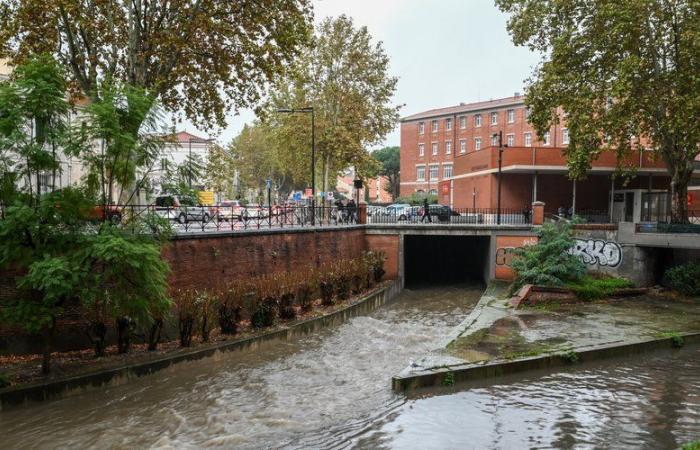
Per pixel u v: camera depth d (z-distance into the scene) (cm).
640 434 914
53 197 1080
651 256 2450
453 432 927
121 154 1201
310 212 2541
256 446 881
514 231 2777
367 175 4144
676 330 1612
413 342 1638
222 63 2044
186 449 868
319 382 1232
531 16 2770
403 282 2908
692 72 2288
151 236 1243
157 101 1256
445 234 2836
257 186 7288
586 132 2500
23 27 1759
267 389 1180
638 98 2405
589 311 1934
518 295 2098
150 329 1352
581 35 2539
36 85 1068
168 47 1905
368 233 2880
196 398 1116
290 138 3984
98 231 1160
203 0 1930
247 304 1755
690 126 2298
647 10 2302
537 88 2758
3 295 1193
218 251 1709
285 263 2081
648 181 3825
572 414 1007
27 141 1084
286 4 2070
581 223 2420
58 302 1127
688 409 1034
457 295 2702
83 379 1116
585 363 1346
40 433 923
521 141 6681
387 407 1049
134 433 930
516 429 938
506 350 1355
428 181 7581
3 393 1005
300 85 3853
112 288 1171
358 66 3847
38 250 1079
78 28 1891
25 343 1246
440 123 7462
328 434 927
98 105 1159
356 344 1617
